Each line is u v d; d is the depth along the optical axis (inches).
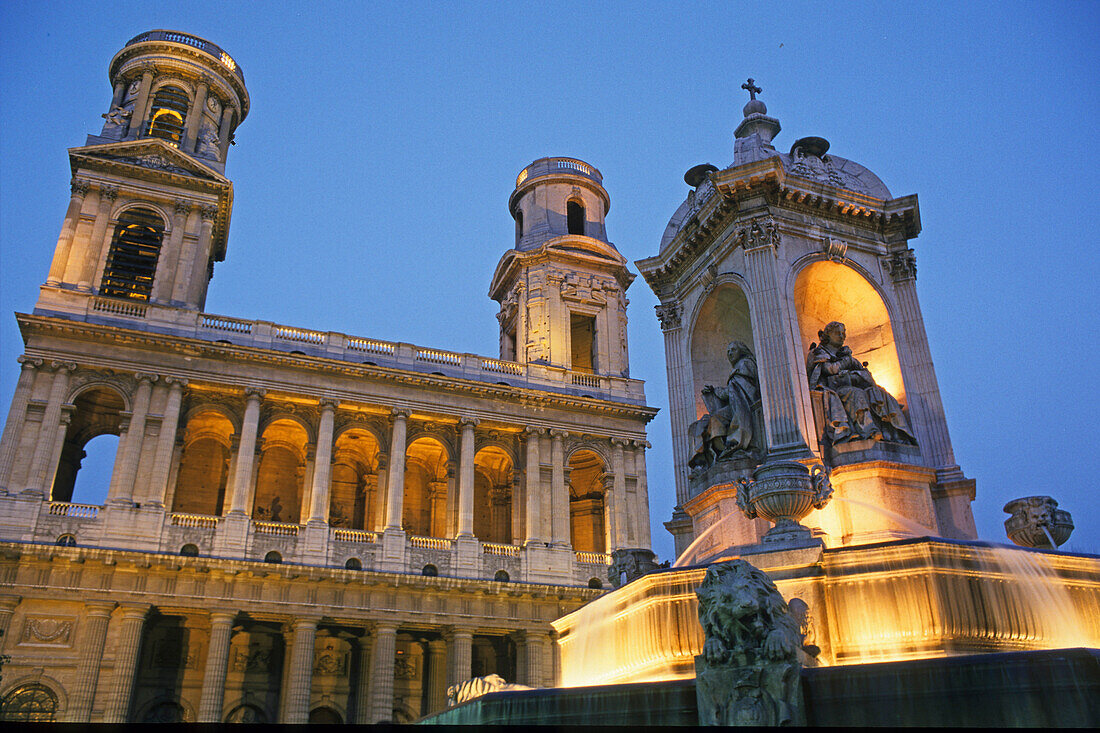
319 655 2111.2
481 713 458.0
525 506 2310.5
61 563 1769.2
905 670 341.7
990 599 459.5
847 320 704.4
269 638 2103.8
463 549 2151.8
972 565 465.1
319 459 2102.6
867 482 586.9
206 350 2069.4
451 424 2335.1
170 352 2046.0
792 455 573.3
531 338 2573.8
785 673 356.5
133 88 2497.5
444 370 2367.1
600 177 3002.0
